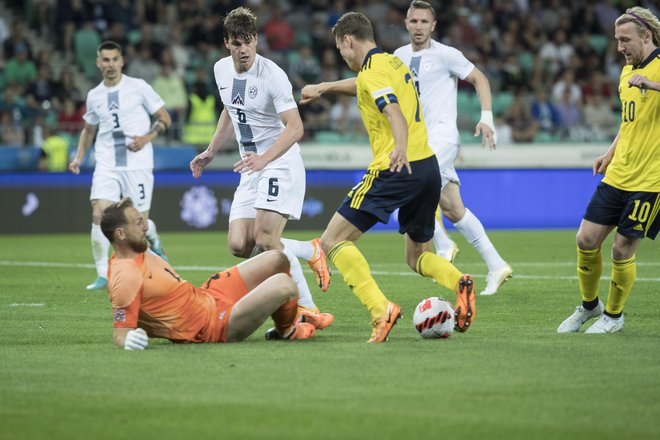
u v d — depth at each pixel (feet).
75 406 46.93
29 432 42.50
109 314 84.28
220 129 84.74
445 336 67.26
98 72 230.48
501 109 231.91
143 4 237.04
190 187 201.16
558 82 240.73
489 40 244.22
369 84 65.57
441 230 107.55
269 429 42.50
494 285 97.60
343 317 81.71
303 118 216.74
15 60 216.33
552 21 261.44
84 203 199.31
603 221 70.18
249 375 53.67
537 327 74.64
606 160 74.23
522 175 212.23
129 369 55.67
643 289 99.25
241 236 82.94
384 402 47.16
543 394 48.70
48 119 207.00
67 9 232.94
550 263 131.34
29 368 56.29
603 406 46.21
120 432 42.37
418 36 101.14
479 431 41.98
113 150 112.27
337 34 68.74
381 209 67.15
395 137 64.23
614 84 249.34
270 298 64.54
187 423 43.65
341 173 207.41
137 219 62.28
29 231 196.24
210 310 64.85
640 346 63.10
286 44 237.66
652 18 69.00
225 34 79.15
